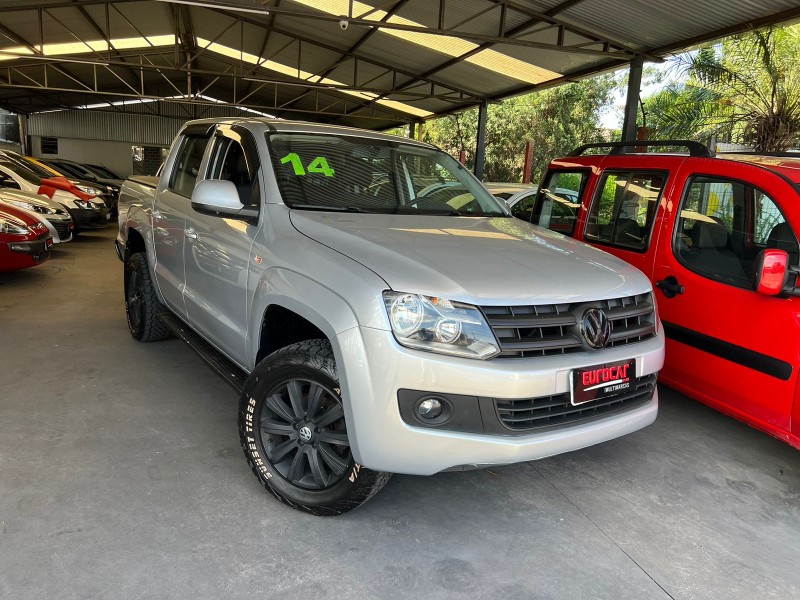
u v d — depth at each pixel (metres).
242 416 2.63
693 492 2.92
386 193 3.21
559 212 4.76
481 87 14.40
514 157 27.56
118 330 5.11
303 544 2.33
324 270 2.32
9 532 2.28
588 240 4.32
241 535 2.36
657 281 3.66
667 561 2.38
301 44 14.80
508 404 2.18
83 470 2.77
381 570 2.21
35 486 2.60
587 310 2.32
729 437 3.56
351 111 22.61
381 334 2.09
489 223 3.13
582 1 8.08
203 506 2.54
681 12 7.55
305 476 2.56
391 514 2.58
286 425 2.55
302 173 3.03
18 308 5.73
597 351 2.35
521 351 2.19
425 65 13.94
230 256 2.95
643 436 3.53
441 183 3.54
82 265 8.38
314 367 2.34
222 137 3.52
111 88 22.28
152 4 12.76
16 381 3.82
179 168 4.08
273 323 2.73
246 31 14.83
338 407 2.32
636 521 2.64
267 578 2.13
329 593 2.07
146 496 2.59
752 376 3.07
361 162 3.30
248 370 2.90
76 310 5.77
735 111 12.01
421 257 2.30
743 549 2.48
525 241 2.81
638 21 8.24
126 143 24.95
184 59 18.41
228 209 2.83
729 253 3.27
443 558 2.30
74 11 12.65
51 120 24.08
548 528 2.55
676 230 3.60
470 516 2.61
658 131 13.25
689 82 12.95
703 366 3.34
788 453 3.38
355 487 2.34
